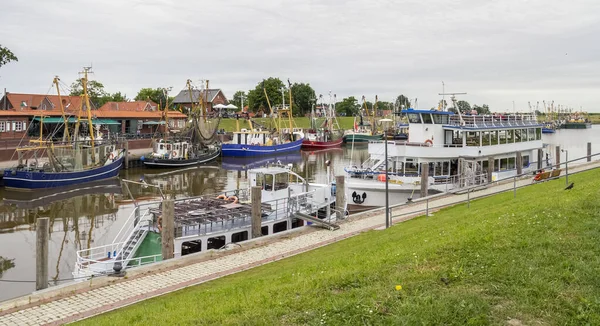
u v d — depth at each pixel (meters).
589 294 10.38
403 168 42.34
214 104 161.62
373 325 10.07
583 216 15.35
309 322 10.59
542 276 11.40
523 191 31.67
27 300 17.42
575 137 151.25
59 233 37.94
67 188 58.84
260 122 157.50
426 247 15.35
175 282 19.22
